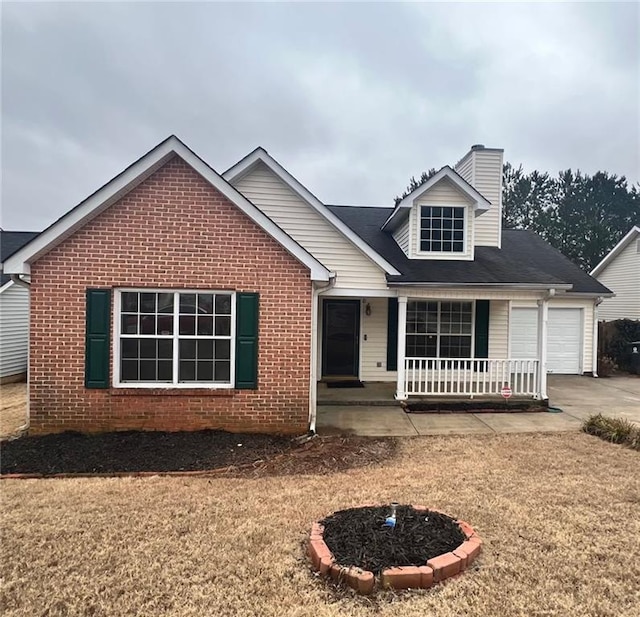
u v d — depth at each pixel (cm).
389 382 1205
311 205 957
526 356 1473
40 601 303
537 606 291
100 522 422
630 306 1834
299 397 759
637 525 411
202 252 739
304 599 300
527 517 427
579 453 649
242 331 748
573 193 4125
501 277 1021
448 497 479
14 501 473
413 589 308
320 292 880
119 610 292
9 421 817
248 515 438
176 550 368
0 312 1366
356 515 402
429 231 1166
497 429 795
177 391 737
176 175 731
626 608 290
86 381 721
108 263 721
